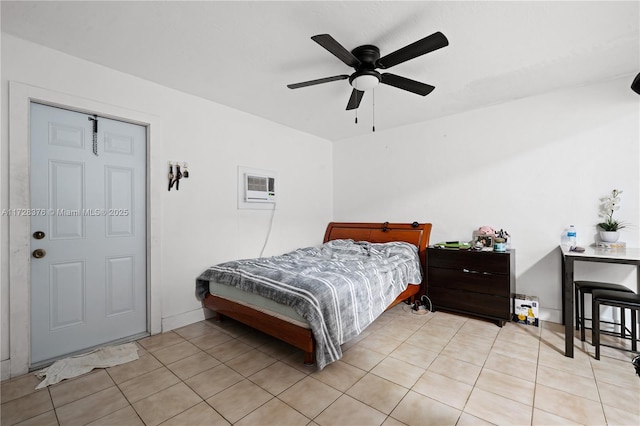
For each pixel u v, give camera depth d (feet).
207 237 10.13
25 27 6.24
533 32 6.39
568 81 8.86
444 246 10.92
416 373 6.63
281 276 7.91
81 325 7.68
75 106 7.38
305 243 14.05
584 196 9.15
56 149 7.30
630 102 8.50
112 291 8.22
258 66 7.89
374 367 6.90
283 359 7.34
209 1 5.47
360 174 14.58
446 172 11.90
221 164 10.57
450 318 10.12
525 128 10.12
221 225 10.56
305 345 6.83
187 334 8.84
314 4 5.54
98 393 5.97
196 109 9.86
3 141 6.43
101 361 7.16
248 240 11.48
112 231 8.22
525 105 10.11
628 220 8.53
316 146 14.74
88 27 6.25
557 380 6.26
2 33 6.40
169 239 9.15
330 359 6.66
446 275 10.47
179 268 9.39
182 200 9.47
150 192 8.73
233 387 6.15
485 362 7.07
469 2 5.46
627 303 6.71
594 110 8.98
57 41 6.76
